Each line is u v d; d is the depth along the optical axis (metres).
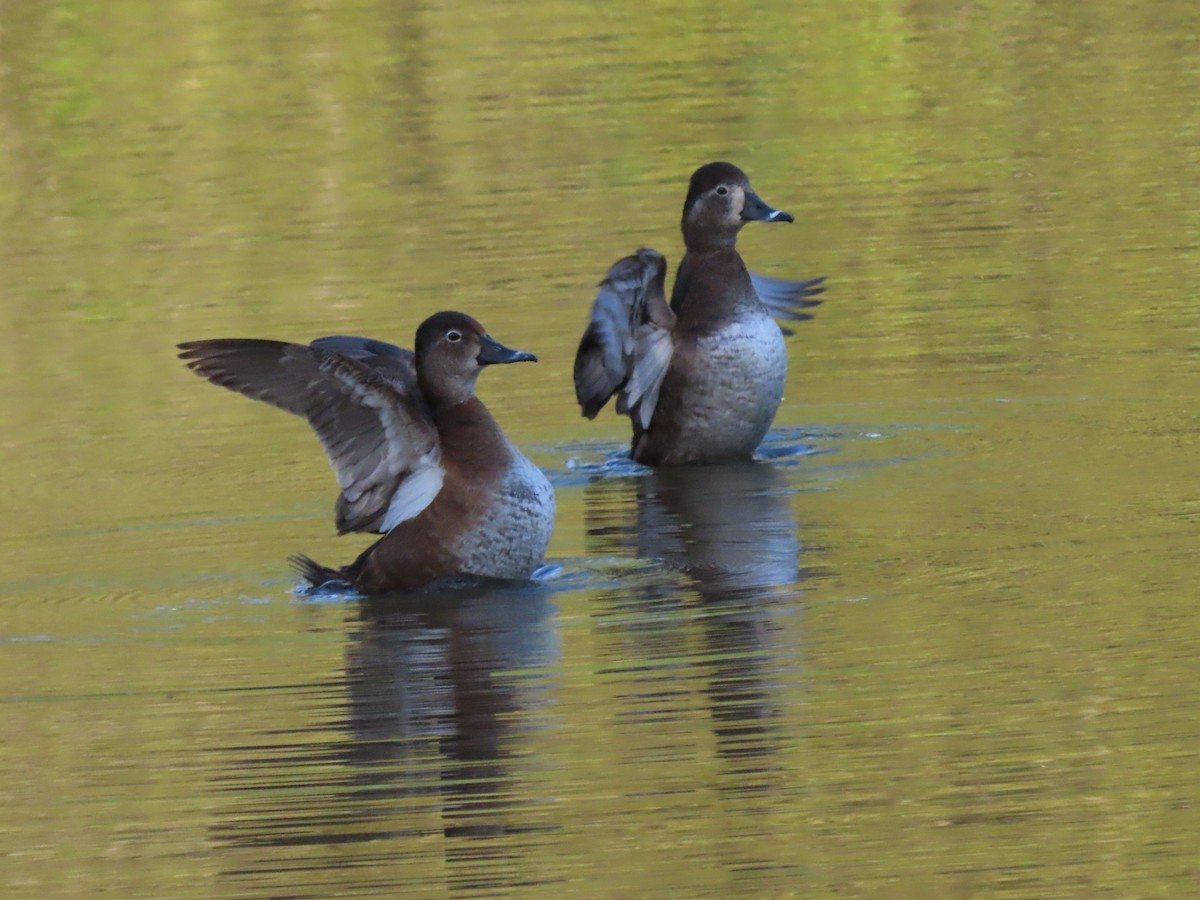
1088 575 11.45
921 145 22.98
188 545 13.02
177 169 23.50
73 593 12.15
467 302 18.23
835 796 8.95
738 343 14.61
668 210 20.81
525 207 21.25
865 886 8.20
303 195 22.25
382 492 11.80
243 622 11.49
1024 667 10.16
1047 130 23.19
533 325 17.58
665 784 9.13
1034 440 14.45
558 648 10.78
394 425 11.67
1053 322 17.23
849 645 10.59
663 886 8.26
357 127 24.55
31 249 21.16
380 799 9.13
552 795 9.10
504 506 11.82
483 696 10.17
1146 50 26.20
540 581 11.99
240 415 16.12
